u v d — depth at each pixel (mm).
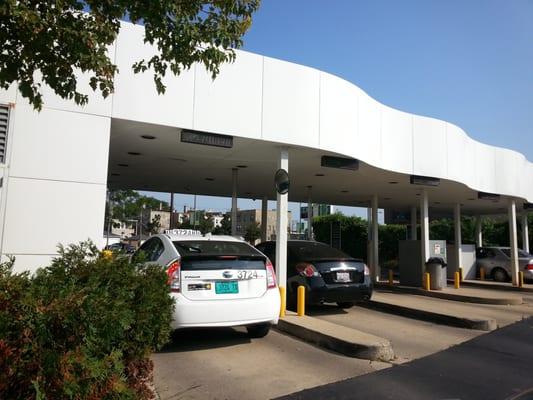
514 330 9234
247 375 5770
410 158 13844
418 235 37125
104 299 3309
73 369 2998
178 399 4902
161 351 6852
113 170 15203
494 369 6336
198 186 19266
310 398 4996
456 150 15273
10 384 2822
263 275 7055
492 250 22484
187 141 8969
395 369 6215
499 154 18328
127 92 8242
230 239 7793
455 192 18297
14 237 7160
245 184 18188
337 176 15156
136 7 4316
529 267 20953
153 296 4129
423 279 16438
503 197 19547
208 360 6410
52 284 3354
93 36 4258
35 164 7383
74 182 7633
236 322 6590
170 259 6695
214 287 6598
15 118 7309
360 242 37688
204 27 4660
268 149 10680
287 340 7715
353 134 11250
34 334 2938
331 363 6402
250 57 9539
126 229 81938
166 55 4715
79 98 4652
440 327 9453
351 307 11758
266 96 9695
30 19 3711
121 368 3334
